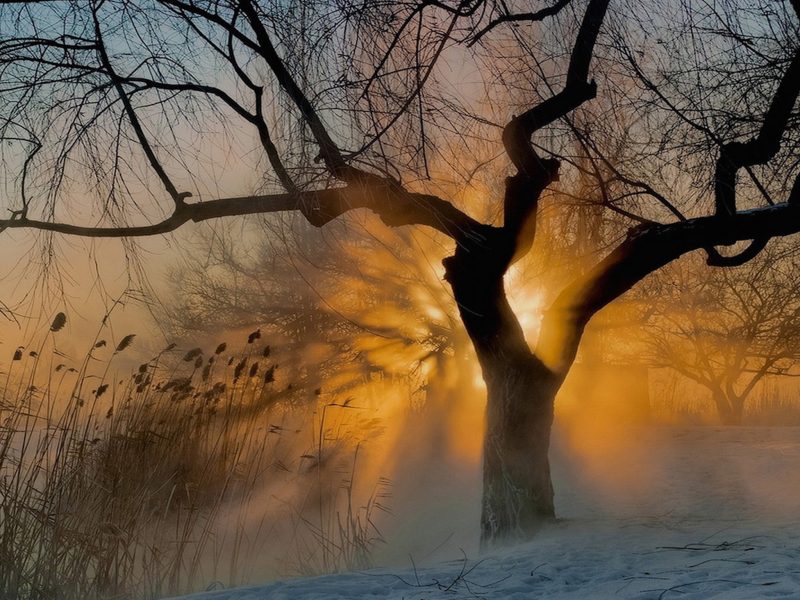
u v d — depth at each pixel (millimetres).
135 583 7625
